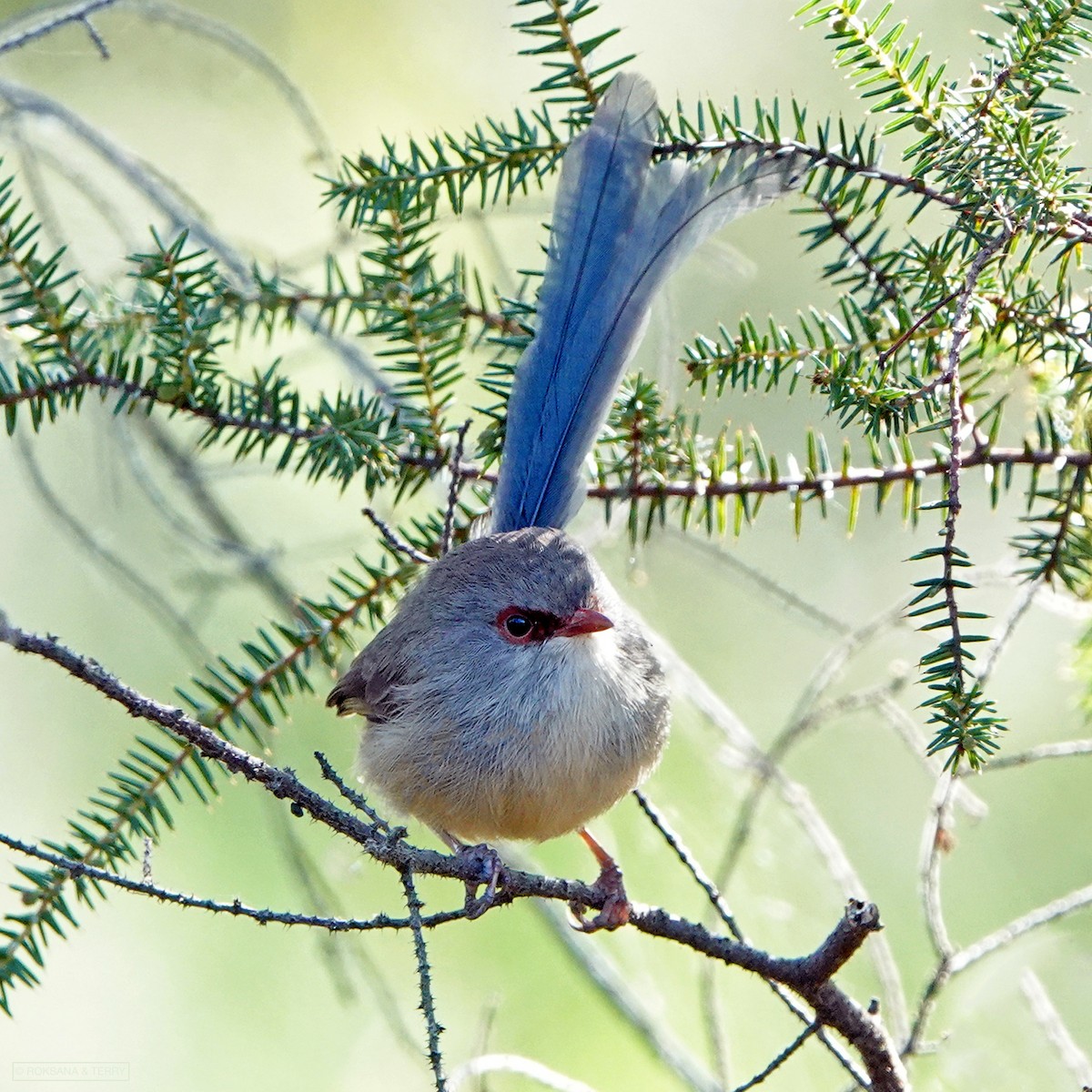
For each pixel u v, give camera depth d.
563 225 7.40
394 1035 10.05
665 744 8.41
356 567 11.64
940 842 7.34
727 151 6.77
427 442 7.31
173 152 12.22
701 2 11.96
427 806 8.30
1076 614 7.11
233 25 12.43
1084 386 6.42
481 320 7.61
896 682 8.41
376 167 6.84
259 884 12.39
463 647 8.09
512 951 11.66
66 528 10.09
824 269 6.50
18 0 11.15
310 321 7.77
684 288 11.27
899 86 5.93
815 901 10.43
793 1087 9.77
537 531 8.02
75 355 6.87
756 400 11.00
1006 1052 9.31
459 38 12.88
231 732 7.02
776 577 11.12
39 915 6.37
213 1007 12.20
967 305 5.38
